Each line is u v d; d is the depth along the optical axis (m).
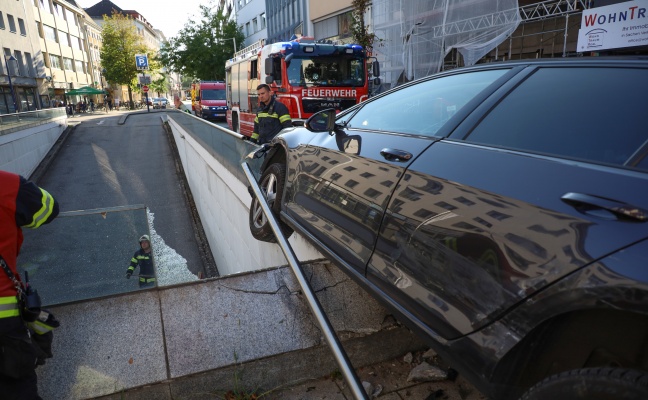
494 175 1.79
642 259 1.23
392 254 2.20
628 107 1.58
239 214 8.53
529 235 1.54
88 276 2.78
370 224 2.40
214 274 12.47
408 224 2.10
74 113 50.25
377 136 2.72
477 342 1.67
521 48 12.66
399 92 2.90
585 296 1.32
